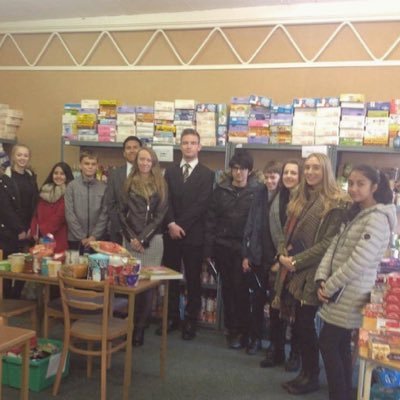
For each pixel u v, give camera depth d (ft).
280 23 14.14
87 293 8.85
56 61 16.66
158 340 12.63
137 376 10.32
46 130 16.84
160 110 13.84
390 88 13.29
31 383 9.36
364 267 7.83
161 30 15.34
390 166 13.12
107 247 9.78
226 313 12.73
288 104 13.96
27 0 14.71
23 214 14.20
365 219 8.02
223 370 10.87
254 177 12.43
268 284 11.54
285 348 12.33
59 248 13.30
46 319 10.45
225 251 12.32
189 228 12.57
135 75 15.71
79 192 12.99
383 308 7.68
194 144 12.60
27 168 14.88
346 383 8.85
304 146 12.48
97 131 14.60
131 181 11.93
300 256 9.21
